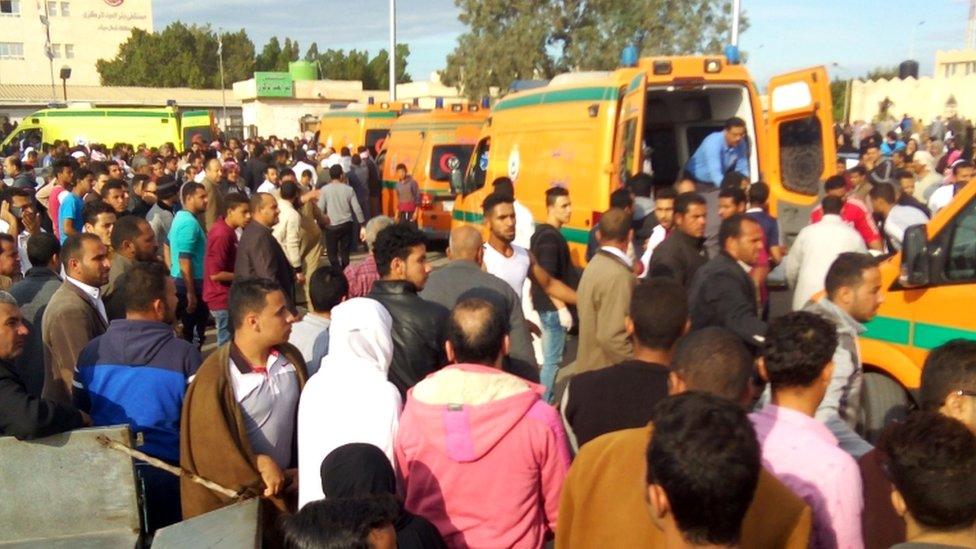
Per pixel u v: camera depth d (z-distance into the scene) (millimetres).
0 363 3506
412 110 19984
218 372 3691
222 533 3146
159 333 4031
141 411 3916
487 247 6125
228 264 7938
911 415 2484
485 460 3092
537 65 31016
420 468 3180
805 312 3154
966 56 39438
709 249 8227
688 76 8836
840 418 3926
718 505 2025
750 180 9414
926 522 2291
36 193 11727
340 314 3785
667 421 2129
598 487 2627
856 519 2705
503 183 8133
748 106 9273
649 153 10414
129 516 3545
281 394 3873
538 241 6797
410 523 2812
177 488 3939
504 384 3168
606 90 9094
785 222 9742
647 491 2191
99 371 3951
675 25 29203
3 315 3688
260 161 18062
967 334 5129
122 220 6215
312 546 2188
